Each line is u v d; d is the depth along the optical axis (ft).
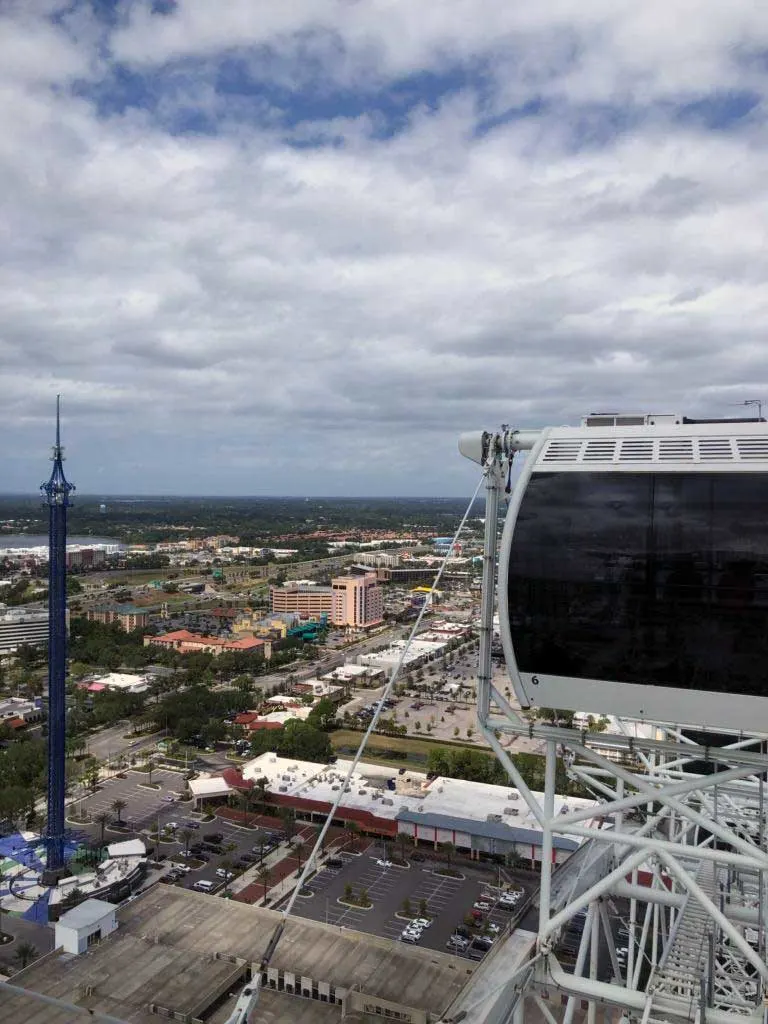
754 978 165.68
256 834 481.05
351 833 479.00
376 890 413.59
